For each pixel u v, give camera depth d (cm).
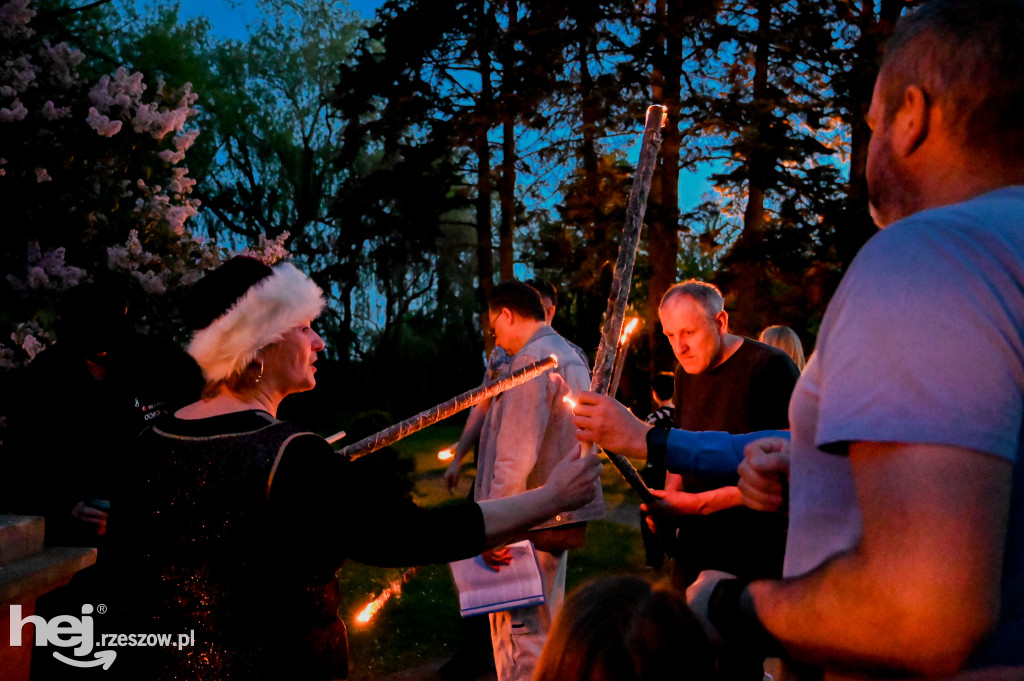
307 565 139
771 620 85
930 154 87
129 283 432
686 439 168
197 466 139
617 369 203
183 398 277
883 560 69
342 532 137
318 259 2325
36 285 407
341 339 2272
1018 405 70
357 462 150
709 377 304
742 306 1580
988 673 74
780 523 277
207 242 504
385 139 1814
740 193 1667
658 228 1504
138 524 142
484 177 1756
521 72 1550
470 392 214
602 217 1500
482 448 349
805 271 1505
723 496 180
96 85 450
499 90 1622
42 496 275
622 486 985
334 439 216
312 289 161
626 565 614
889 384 71
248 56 2345
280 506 136
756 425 289
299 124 2402
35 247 420
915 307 72
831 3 1541
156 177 510
